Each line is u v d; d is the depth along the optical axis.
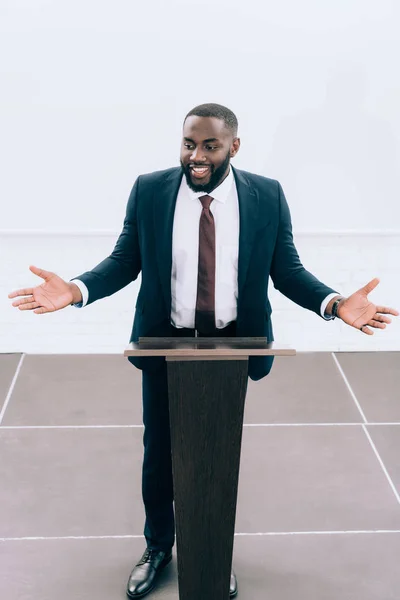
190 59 3.50
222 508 1.85
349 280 3.92
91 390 3.70
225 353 1.62
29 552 2.56
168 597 2.37
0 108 3.55
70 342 4.05
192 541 1.90
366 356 4.10
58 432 3.31
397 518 2.77
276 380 3.82
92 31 3.45
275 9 3.44
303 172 3.69
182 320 2.11
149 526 2.41
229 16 3.44
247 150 3.65
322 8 3.44
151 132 3.61
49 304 1.95
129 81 3.53
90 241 3.80
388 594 2.39
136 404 3.57
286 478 3.00
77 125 3.59
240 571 2.49
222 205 2.02
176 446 1.78
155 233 2.05
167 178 2.07
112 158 3.65
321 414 3.50
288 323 4.06
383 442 3.27
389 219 3.79
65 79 3.51
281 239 2.11
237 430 1.76
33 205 3.71
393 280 3.94
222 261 2.04
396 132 3.63
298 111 3.59
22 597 2.36
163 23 3.45
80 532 2.67
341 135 3.63
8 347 4.04
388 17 3.45
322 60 3.51
